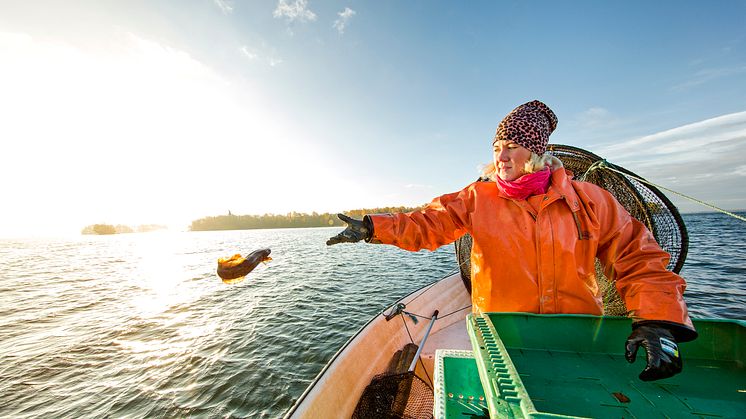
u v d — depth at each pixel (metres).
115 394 6.26
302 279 17.36
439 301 5.12
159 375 6.91
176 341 8.91
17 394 6.41
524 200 1.51
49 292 16.97
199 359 7.61
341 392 2.84
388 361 3.56
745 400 0.99
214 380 6.57
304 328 9.41
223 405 5.71
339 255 28.67
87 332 10.03
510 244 1.50
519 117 1.49
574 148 2.83
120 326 10.51
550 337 1.35
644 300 1.16
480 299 1.62
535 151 1.48
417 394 2.70
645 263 1.26
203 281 18.77
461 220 1.64
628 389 1.08
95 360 7.86
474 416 1.14
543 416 0.71
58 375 7.14
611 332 1.31
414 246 1.58
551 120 1.63
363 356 3.38
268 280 17.58
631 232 1.41
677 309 1.08
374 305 11.63
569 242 1.43
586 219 1.43
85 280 21.11
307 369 6.91
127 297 15.12
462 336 4.12
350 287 14.83
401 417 2.47
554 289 1.45
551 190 1.46
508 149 1.49
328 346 8.05
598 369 1.20
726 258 15.15
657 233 2.51
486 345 1.10
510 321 1.37
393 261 23.47
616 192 2.64
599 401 1.02
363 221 1.54
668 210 2.52
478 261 1.62
